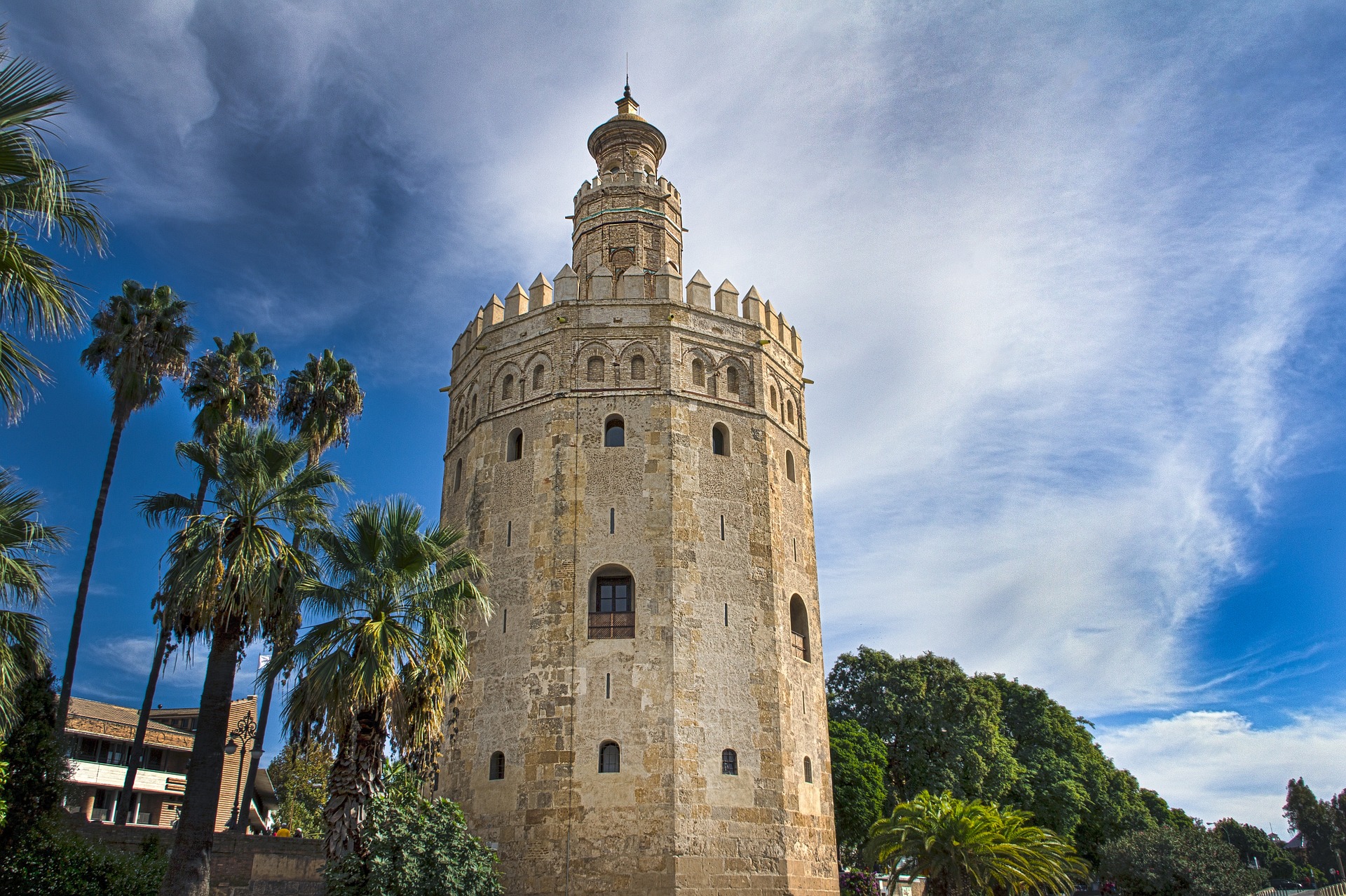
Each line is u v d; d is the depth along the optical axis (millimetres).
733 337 37031
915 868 35156
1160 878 52188
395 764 26453
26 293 13570
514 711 30828
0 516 18672
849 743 52812
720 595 32500
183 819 21656
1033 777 61406
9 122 13195
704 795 29594
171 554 22766
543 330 35875
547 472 33469
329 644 22781
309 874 30297
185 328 35844
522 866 28750
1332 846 123562
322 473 24734
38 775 22453
